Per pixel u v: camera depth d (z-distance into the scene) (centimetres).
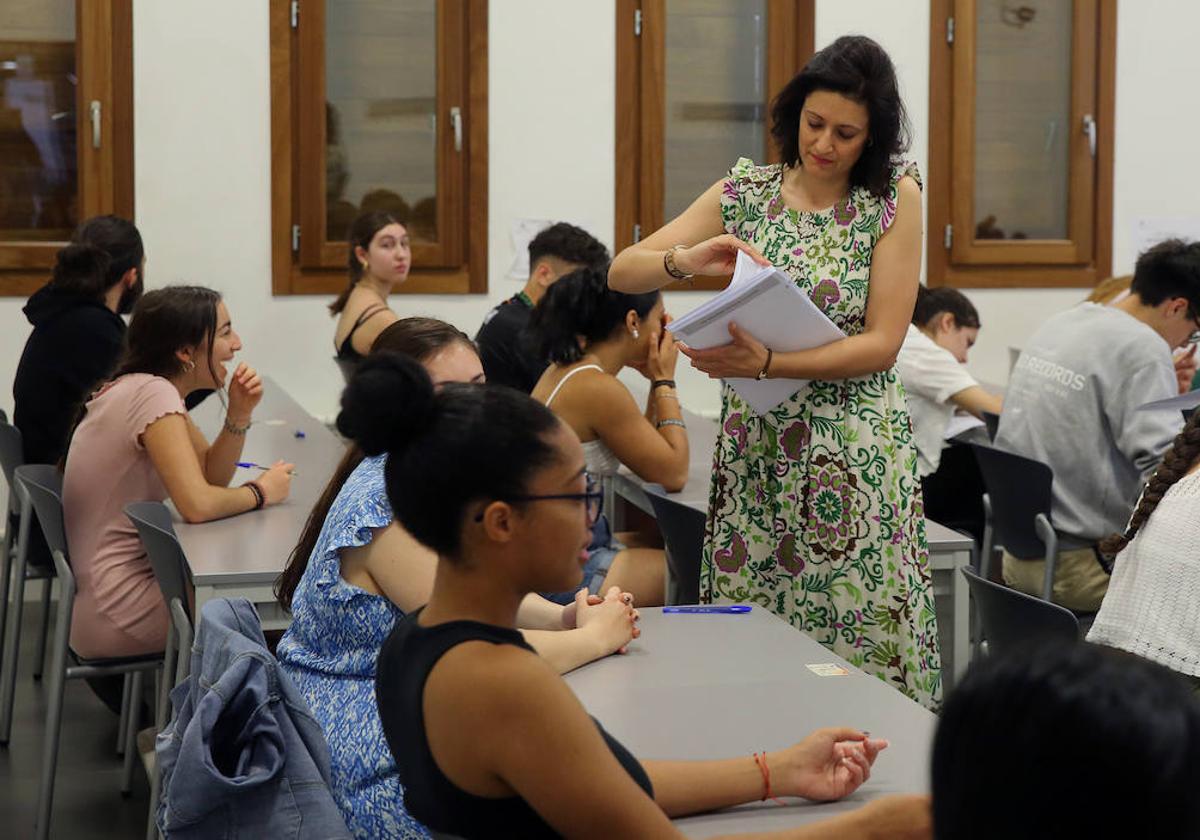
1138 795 80
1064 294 624
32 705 416
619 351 351
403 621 148
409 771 140
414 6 564
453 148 572
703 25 586
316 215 564
